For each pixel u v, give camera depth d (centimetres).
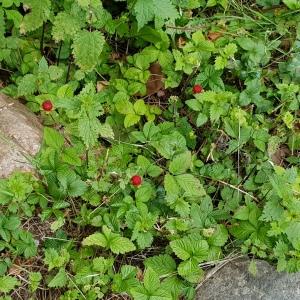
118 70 74
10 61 71
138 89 71
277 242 60
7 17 69
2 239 59
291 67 76
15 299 58
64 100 56
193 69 72
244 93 72
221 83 72
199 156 71
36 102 68
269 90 75
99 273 58
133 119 69
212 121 69
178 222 61
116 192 62
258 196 67
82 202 64
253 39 78
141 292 55
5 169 60
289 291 60
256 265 62
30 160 61
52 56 75
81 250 61
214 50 73
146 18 65
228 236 64
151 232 62
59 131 67
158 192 65
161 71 74
